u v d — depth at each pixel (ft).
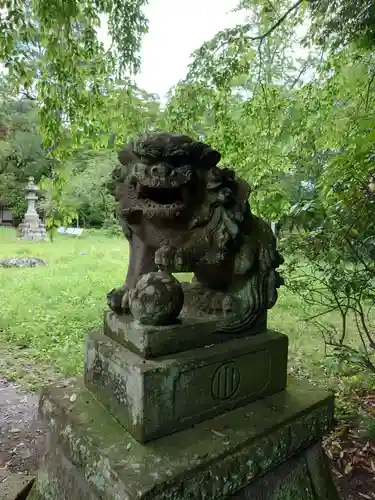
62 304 15.58
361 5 8.79
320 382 9.51
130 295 3.58
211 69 10.73
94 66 9.90
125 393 3.47
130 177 3.74
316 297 14.08
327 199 6.54
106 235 43.73
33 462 6.70
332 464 6.69
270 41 11.49
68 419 3.71
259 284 4.22
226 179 3.90
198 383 3.59
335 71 10.91
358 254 7.30
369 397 8.72
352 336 12.31
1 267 24.26
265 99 11.38
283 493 4.05
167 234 3.88
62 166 10.19
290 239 7.32
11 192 49.85
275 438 3.71
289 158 11.46
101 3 9.18
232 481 3.34
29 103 47.26
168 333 3.56
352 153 6.35
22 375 9.88
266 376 4.23
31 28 8.31
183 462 3.13
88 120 10.11
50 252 31.24
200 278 4.26
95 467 3.20
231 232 3.82
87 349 4.15
